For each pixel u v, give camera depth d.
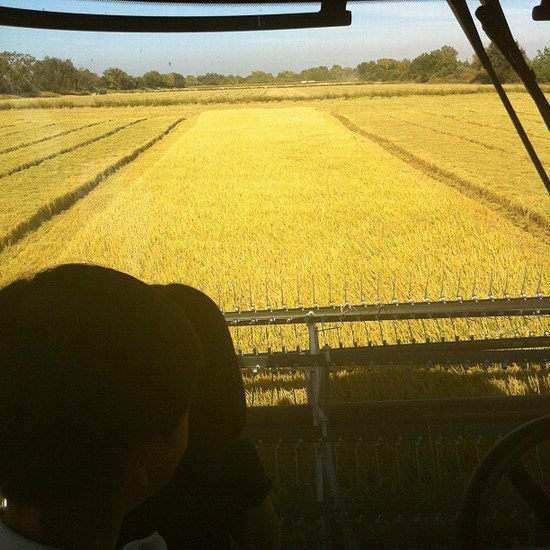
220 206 14.17
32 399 0.48
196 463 1.02
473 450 3.06
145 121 41.16
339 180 17.72
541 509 1.26
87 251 9.72
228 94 81.31
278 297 6.73
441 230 11.14
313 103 61.81
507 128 31.73
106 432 0.51
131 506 0.61
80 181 14.16
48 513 0.55
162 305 0.58
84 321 0.51
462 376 3.83
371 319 3.33
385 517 2.48
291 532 2.40
